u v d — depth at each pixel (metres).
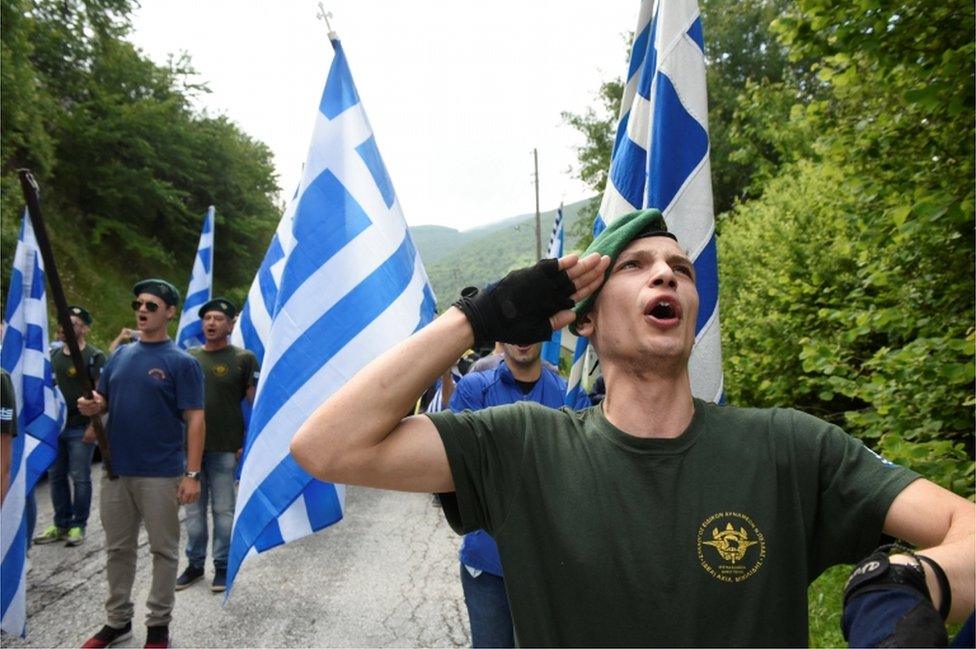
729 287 7.06
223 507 4.59
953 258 3.20
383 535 5.54
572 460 1.28
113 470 3.64
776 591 1.17
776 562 1.18
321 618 3.98
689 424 1.29
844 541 1.22
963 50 2.67
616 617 1.17
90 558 5.03
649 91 2.44
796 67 17.23
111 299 23.23
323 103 3.46
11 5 17.89
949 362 2.93
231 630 3.84
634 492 1.22
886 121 3.31
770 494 1.22
